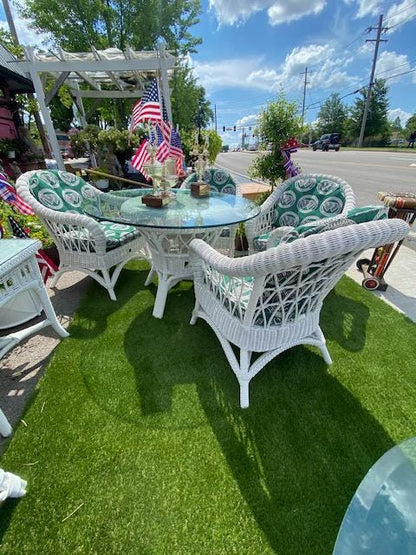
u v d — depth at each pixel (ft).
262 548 3.09
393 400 4.77
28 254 4.88
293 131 11.07
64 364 5.51
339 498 3.51
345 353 5.78
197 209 7.09
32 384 5.11
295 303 4.23
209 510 3.40
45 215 6.64
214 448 4.06
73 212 8.01
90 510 3.39
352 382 5.12
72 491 3.56
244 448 4.05
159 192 7.61
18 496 3.45
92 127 18.74
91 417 4.48
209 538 3.17
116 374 5.30
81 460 3.89
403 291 7.97
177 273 6.82
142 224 5.85
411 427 4.34
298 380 5.18
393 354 5.74
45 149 26.02
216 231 7.04
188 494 3.55
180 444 4.11
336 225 3.20
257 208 7.43
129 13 31.22
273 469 3.80
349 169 31.07
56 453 3.97
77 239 7.14
